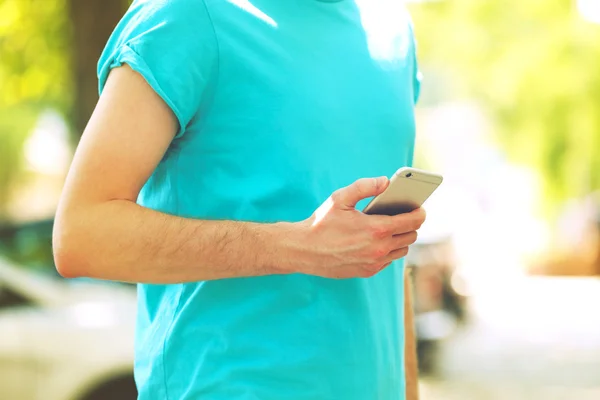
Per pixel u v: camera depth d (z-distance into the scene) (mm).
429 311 12484
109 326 6656
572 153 21969
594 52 20125
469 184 31344
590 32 20031
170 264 2035
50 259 7527
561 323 17484
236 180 2135
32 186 25984
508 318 18250
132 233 2010
